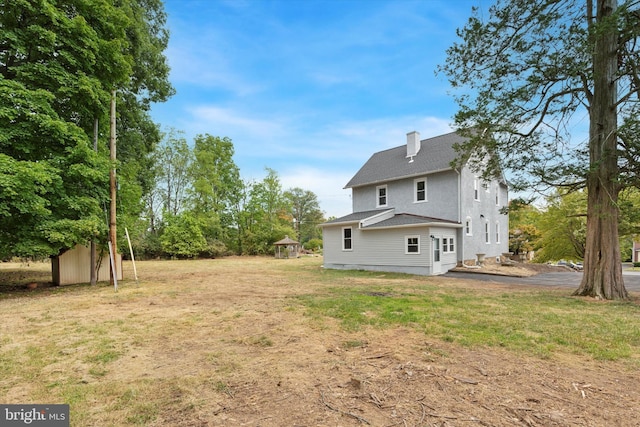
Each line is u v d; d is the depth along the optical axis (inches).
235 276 558.9
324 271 659.4
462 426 91.7
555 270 715.4
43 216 346.3
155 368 140.3
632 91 296.0
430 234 578.6
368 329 199.0
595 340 177.5
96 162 382.6
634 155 301.6
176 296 333.1
